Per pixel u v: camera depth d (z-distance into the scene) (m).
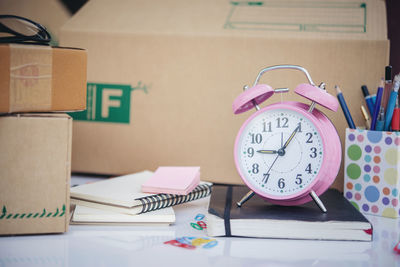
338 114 0.90
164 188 0.75
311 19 0.96
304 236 0.65
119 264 0.54
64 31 1.01
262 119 0.73
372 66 0.90
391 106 0.80
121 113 1.00
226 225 0.65
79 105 0.68
